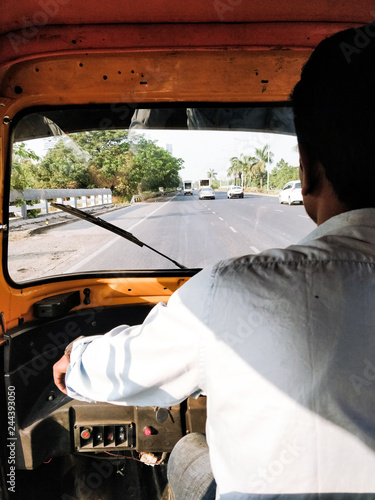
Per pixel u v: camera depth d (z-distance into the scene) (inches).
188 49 60.8
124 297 88.0
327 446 22.4
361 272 24.1
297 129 26.8
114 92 66.5
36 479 78.3
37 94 65.8
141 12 56.1
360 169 24.1
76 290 85.3
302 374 22.8
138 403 29.7
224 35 60.2
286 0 54.9
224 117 73.7
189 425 75.7
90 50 60.2
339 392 22.5
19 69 64.6
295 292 24.0
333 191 26.1
